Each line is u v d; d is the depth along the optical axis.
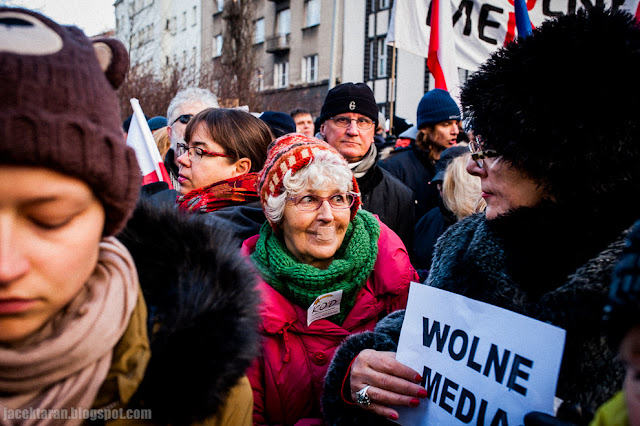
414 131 4.83
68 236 0.68
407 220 3.04
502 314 1.13
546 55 1.09
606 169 1.03
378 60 21.67
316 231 1.75
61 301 0.70
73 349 0.75
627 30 1.05
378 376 1.34
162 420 0.87
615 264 0.97
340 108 3.04
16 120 0.60
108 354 0.82
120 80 0.78
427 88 19.80
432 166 3.85
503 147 1.15
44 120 0.61
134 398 0.86
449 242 1.46
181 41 29.02
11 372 0.73
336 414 1.46
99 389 0.85
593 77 1.02
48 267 0.66
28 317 0.68
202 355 0.87
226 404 0.97
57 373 0.75
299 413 1.64
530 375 1.03
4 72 0.61
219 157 2.39
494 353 1.12
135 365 0.85
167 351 0.86
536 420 0.97
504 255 1.21
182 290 0.92
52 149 0.62
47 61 0.64
